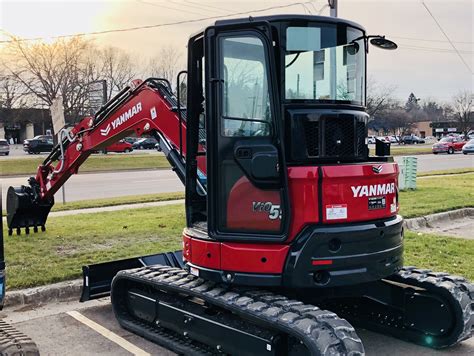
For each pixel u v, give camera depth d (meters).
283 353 4.23
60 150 9.20
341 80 4.74
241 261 4.43
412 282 5.30
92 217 12.81
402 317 5.47
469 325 5.03
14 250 9.09
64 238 10.16
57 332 5.91
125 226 11.45
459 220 13.18
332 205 4.33
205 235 4.79
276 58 4.41
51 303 6.94
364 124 4.85
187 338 5.25
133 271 5.85
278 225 4.35
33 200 10.04
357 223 4.45
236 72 4.48
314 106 4.52
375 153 5.38
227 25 4.46
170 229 11.09
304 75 4.52
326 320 3.97
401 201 14.64
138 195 17.92
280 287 4.55
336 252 4.33
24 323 6.19
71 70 43.12
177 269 5.75
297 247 4.29
